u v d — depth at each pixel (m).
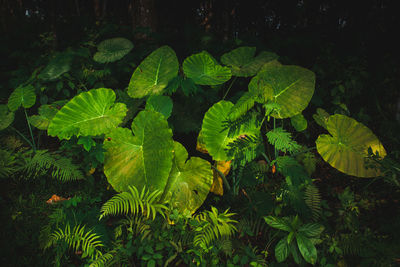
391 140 3.58
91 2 9.80
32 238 2.23
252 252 2.10
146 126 2.46
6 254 2.08
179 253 2.08
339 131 2.67
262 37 5.38
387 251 1.94
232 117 2.52
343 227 2.22
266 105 2.46
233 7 8.10
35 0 8.53
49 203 2.72
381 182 3.02
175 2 8.66
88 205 2.67
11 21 6.27
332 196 2.90
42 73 3.40
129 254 1.92
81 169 3.06
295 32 5.65
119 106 2.58
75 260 2.10
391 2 5.15
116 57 3.44
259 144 2.60
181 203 2.46
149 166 2.43
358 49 4.84
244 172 2.68
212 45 4.33
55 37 4.66
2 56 4.64
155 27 5.99
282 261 2.06
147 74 2.96
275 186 2.81
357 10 5.48
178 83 2.72
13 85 3.87
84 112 2.45
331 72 4.26
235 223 2.43
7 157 2.89
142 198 2.31
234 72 2.95
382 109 4.33
